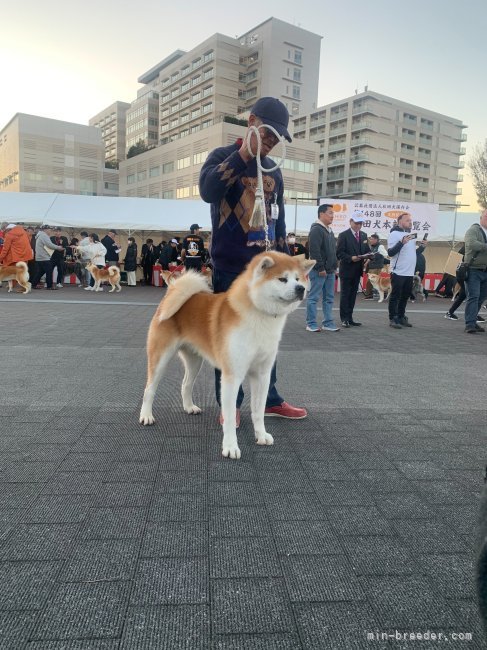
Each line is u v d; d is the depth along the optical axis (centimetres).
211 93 8475
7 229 1551
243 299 300
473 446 336
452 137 9969
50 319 888
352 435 353
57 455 304
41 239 1549
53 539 213
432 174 9775
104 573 191
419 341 761
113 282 1633
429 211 1823
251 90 8738
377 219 1822
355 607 176
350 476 285
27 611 169
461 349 700
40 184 8069
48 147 8075
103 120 12631
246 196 335
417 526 232
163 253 1853
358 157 8719
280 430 361
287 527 229
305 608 175
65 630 161
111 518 232
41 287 1650
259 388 327
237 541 216
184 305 348
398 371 560
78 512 237
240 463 299
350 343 735
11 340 678
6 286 1614
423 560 205
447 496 263
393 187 9194
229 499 254
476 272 834
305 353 653
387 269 1597
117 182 8988
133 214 1870
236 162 311
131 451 313
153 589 183
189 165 6619
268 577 192
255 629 164
